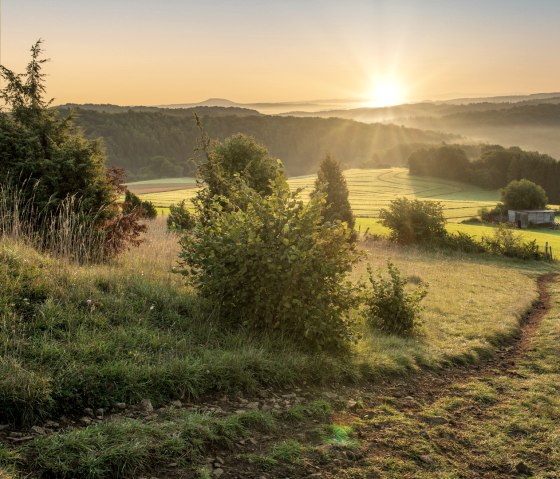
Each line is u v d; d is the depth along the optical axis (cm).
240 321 773
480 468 522
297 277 749
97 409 479
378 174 17088
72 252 859
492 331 1220
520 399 747
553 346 1117
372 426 582
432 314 1380
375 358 820
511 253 3744
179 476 412
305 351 759
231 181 1105
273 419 538
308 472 454
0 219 847
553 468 532
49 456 390
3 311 573
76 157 1143
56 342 545
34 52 1209
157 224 2467
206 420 486
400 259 2988
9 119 1153
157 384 533
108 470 395
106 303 670
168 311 728
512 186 8781
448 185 14488
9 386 443
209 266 769
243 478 428
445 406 694
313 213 802
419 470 492
